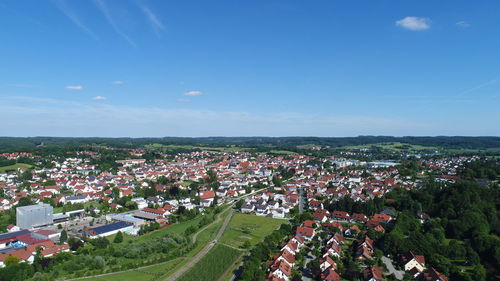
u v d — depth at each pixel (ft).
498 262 511.40
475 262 522.88
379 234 636.07
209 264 533.14
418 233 588.09
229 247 611.88
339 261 525.34
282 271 464.65
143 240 651.66
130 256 553.64
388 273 496.64
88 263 517.14
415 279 477.36
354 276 472.03
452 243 565.94
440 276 458.09
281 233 650.43
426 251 539.29
